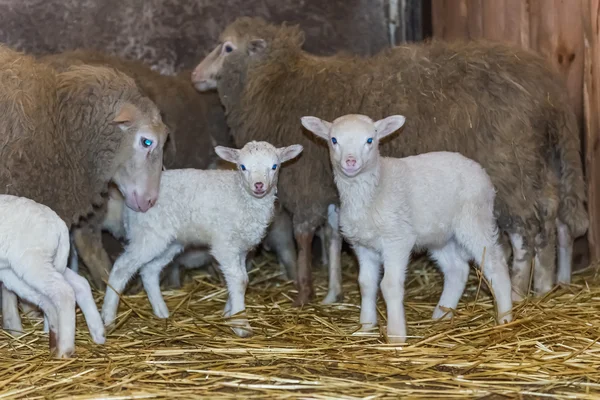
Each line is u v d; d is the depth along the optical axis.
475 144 2.71
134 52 3.61
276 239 3.17
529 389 2.11
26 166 2.57
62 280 2.31
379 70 2.83
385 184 2.41
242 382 2.16
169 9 3.61
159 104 3.14
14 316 2.58
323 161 2.83
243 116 3.00
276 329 2.60
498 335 2.42
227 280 2.60
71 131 2.69
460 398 2.07
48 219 2.31
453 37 3.53
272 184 2.57
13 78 2.59
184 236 2.63
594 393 2.08
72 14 3.55
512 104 2.69
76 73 2.73
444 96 2.73
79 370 2.25
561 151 2.78
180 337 2.50
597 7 2.90
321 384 2.13
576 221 2.80
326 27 3.69
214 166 3.38
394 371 2.21
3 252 2.28
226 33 3.05
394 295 2.42
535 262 2.79
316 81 2.88
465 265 2.65
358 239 2.46
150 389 2.12
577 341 2.37
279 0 3.66
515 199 2.71
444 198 2.48
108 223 3.03
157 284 2.74
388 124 2.43
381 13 3.72
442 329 2.51
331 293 2.91
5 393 2.12
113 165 2.70
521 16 3.12
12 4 3.51
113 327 2.62
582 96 2.98
